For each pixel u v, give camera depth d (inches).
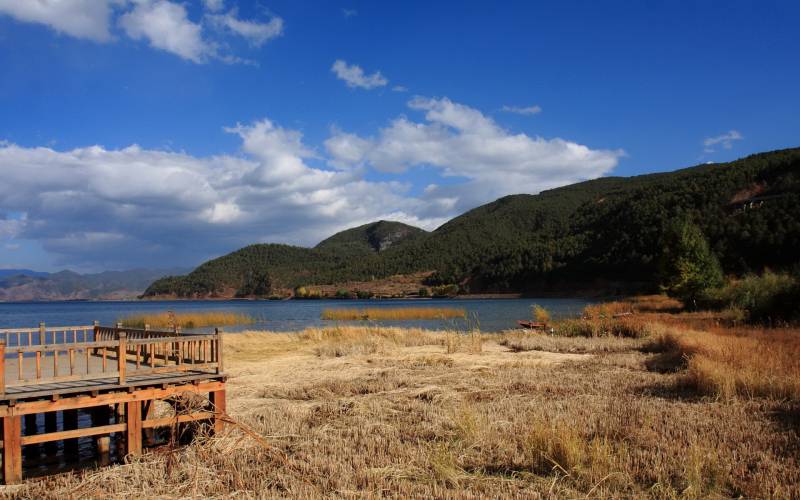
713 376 490.3
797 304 1047.6
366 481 286.4
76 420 418.6
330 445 348.2
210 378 391.2
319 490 275.6
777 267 2662.4
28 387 343.6
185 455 339.6
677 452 315.3
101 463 374.6
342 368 714.2
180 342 427.5
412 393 523.2
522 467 303.3
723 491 262.2
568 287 4505.4
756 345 651.5
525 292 4960.6
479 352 869.2
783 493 253.0
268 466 318.7
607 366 691.4
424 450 333.1
